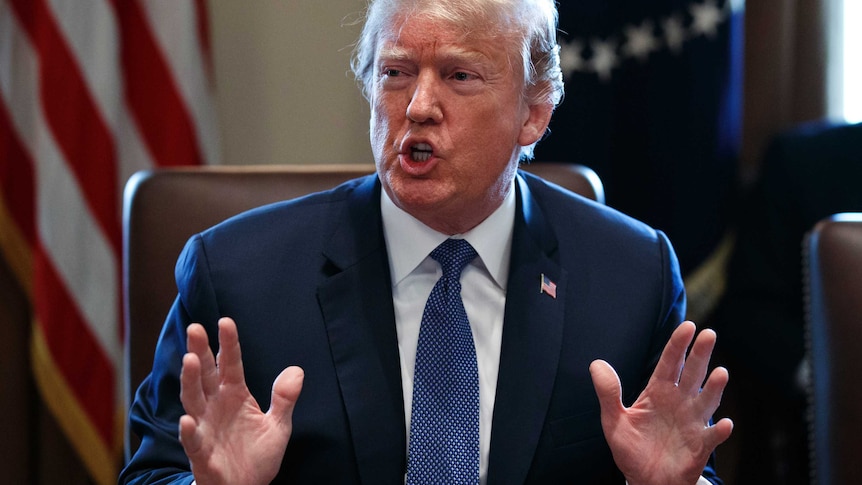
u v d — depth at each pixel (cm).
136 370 221
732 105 360
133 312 223
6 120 349
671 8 355
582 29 354
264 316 191
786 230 360
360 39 200
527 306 195
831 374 202
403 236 195
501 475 183
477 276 197
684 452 167
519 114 191
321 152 388
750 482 382
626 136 364
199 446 153
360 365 187
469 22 179
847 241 204
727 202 365
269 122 385
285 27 382
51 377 341
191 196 228
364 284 193
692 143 357
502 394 188
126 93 349
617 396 169
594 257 206
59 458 374
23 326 369
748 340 356
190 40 350
